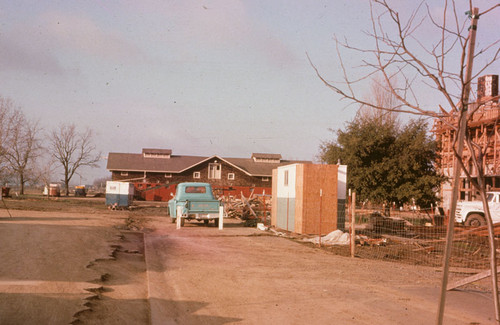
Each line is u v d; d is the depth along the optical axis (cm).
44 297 614
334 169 1792
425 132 2572
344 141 2633
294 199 1867
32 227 1537
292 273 920
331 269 988
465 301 687
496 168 2469
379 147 2586
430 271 1021
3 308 549
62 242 1194
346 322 564
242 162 6669
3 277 719
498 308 342
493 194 2050
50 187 5778
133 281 801
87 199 5203
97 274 805
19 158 5750
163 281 806
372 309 630
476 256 1284
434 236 1669
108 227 1759
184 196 2116
